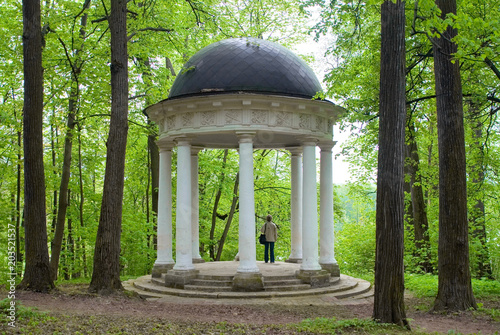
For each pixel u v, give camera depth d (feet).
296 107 55.21
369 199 103.30
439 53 43.09
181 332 31.94
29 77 47.78
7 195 81.56
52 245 68.95
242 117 53.88
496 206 74.54
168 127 58.70
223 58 56.59
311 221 55.83
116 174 48.24
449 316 39.65
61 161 84.99
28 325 30.55
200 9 62.49
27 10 48.01
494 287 55.21
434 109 63.46
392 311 34.63
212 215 104.12
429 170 73.36
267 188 108.88
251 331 32.86
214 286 53.21
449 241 42.11
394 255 34.88
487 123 70.79
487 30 43.80
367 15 56.49
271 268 62.39
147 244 96.78
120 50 48.85
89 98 67.36
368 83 60.39
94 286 47.16
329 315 41.27
